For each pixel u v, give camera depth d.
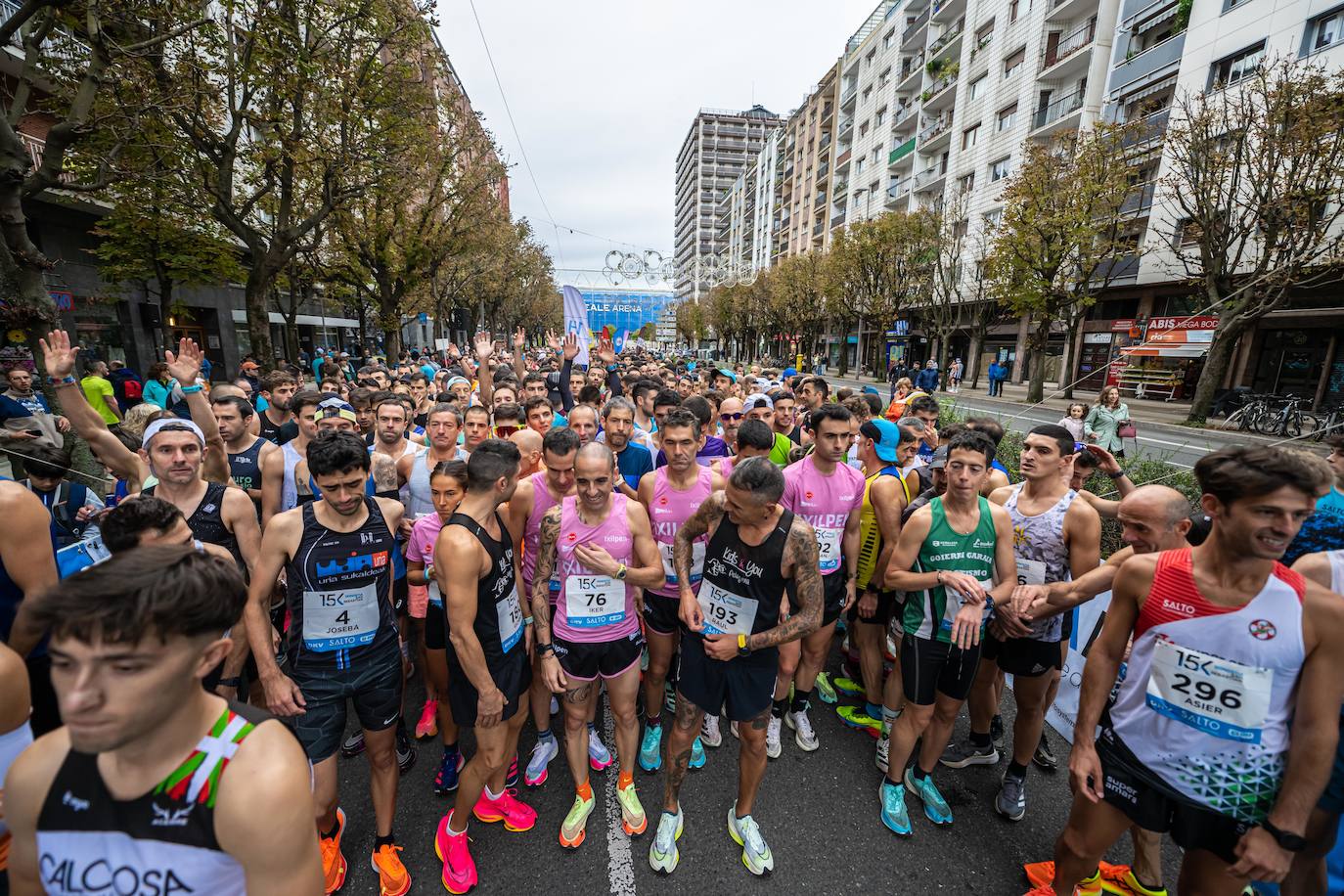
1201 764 1.73
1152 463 5.47
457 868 2.29
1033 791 2.88
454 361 18.11
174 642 0.86
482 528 2.28
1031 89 24.31
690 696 2.42
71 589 0.83
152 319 15.88
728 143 119.69
